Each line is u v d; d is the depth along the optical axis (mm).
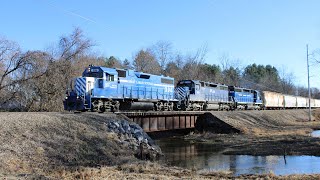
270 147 29453
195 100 44875
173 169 19656
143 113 31016
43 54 43562
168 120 35875
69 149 19844
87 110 29062
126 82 32781
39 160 17781
